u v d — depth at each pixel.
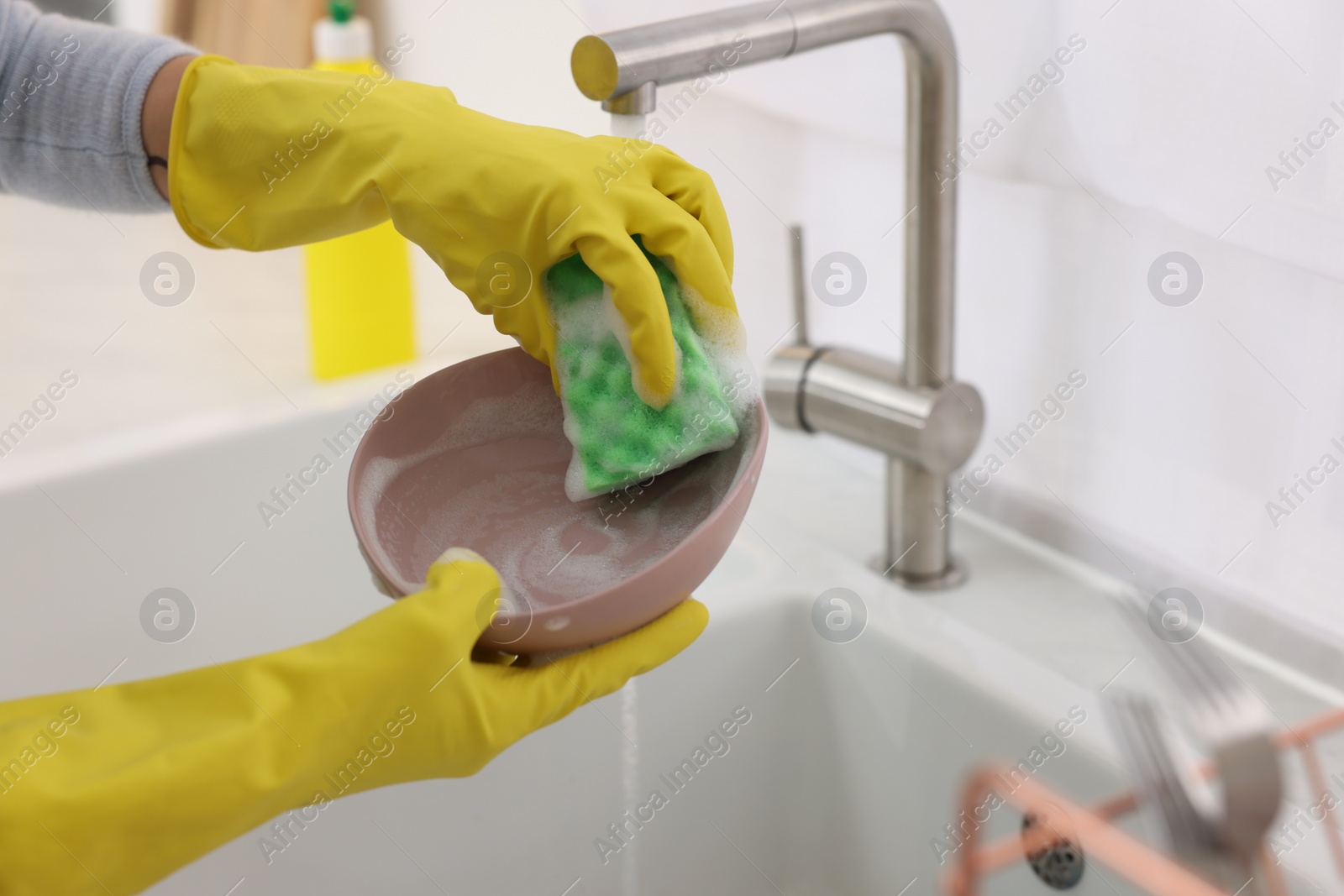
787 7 0.57
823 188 0.88
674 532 0.49
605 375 0.51
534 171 0.50
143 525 0.80
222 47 1.39
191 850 0.43
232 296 1.33
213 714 0.44
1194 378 0.66
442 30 1.14
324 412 0.86
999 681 0.62
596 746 0.69
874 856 0.71
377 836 0.65
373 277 1.00
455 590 0.45
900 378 0.69
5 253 1.59
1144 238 0.67
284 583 0.84
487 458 0.55
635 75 0.53
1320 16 0.53
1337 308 0.59
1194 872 0.35
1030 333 0.76
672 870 0.73
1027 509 0.80
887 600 0.71
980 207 0.77
